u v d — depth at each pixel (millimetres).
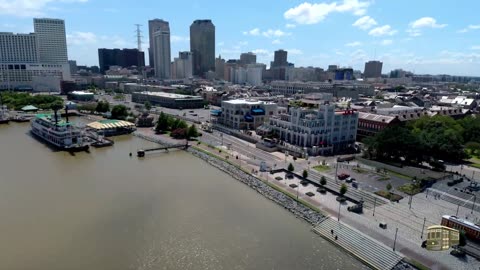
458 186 127375
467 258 79812
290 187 126562
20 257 81438
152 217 103438
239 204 114188
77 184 131000
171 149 192750
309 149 173250
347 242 88188
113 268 78188
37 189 125062
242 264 80188
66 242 88562
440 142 154875
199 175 145375
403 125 199500
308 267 79250
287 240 90875
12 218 101125
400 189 122688
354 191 120062
